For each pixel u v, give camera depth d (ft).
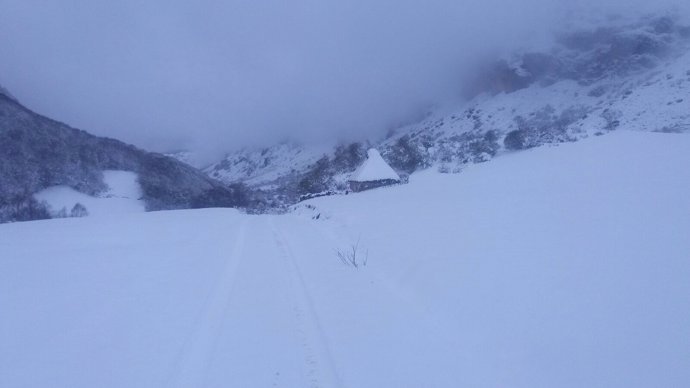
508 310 16.92
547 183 48.85
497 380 12.89
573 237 24.34
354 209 62.49
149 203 174.91
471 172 91.50
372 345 16.26
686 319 13.28
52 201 150.10
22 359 14.90
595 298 16.07
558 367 12.71
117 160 193.67
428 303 19.74
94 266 29.78
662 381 10.96
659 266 17.57
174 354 15.75
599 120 165.99
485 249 25.41
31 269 28.73
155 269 29.09
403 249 29.91
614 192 35.45
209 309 20.71
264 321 19.24
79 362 14.78
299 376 14.32
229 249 37.65
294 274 27.61
